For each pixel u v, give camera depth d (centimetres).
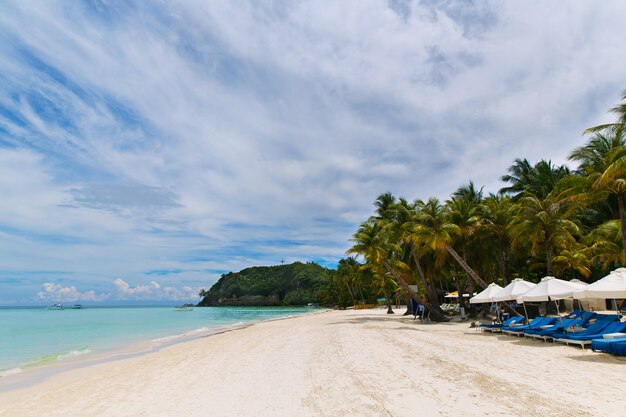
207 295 19238
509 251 3178
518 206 2612
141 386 1005
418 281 4281
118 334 3152
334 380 912
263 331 2556
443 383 830
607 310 2850
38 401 933
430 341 1547
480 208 3000
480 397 716
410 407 677
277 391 840
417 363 1070
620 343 1010
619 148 1664
